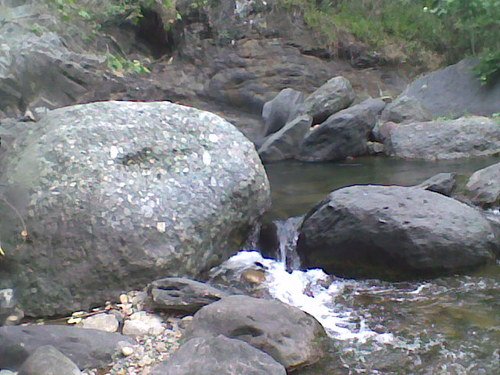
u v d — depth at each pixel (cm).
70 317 410
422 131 859
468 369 347
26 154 451
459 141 836
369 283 471
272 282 467
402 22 1218
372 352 366
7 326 372
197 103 1043
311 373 347
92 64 868
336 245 487
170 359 330
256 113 1051
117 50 1002
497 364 351
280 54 1120
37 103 749
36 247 418
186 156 474
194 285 411
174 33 1084
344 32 1171
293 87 1089
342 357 361
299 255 509
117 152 452
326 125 849
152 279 429
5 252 418
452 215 481
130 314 405
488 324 394
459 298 432
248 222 497
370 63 1155
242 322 359
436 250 463
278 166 821
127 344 366
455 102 941
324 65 1134
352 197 500
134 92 959
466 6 980
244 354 328
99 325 391
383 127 889
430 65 1163
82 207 424
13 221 424
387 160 834
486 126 841
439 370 346
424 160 824
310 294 451
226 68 1085
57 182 430
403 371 347
